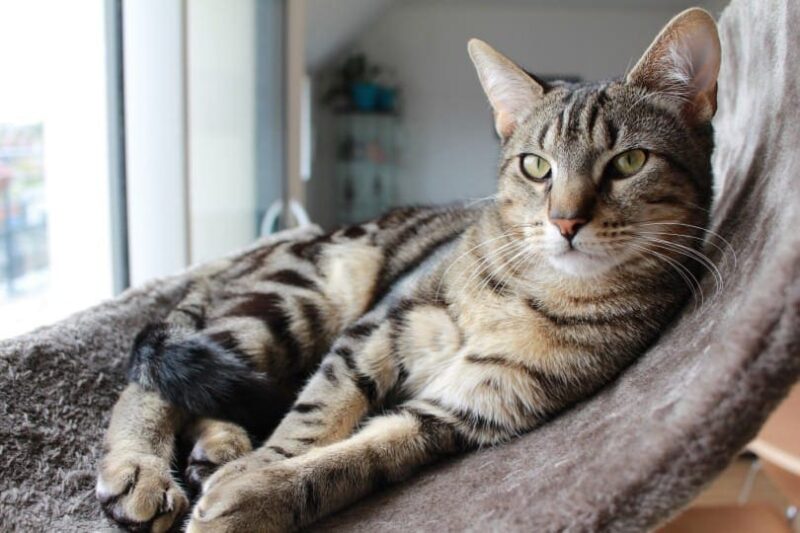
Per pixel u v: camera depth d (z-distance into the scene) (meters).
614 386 0.39
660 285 0.41
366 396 0.43
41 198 0.71
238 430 0.43
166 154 0.73
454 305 0.43
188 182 0.74
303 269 0.51
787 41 0.40
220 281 0.53
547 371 0.41
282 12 0.98
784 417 0.50
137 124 0.72
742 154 0.44
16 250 0.70
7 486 0.38
